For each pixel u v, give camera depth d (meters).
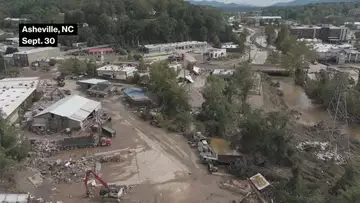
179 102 66.25
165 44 153.88
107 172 43.28
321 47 138.12
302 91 91.25
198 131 56.09
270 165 45.47
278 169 44.72
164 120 60.75
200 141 51.88
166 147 50.91
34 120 56.59
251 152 47.00
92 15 172.38
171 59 122.94
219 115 58.91
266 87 90.69
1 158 36.84
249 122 48.12
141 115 63.31
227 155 46.88
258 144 46.22
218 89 63.91
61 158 46.50
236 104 69.12
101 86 79.25
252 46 170.88
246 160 45.03
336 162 49.19
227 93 69.94
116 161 46.12
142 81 85.88
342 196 33.72
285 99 83.69
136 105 69.75
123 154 48.31
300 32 178.50
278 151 45.66
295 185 38.44
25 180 40.28
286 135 46.75
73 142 50.31
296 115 70.00
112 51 147.50
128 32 163.38
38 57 120.31
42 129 55.50
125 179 41.62
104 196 36.97
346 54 125.25
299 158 46.88
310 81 88.19
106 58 131.12
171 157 47.81
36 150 48.31
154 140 53.28
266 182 40.03
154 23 164.25
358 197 30.59
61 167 43.72
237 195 39.09
